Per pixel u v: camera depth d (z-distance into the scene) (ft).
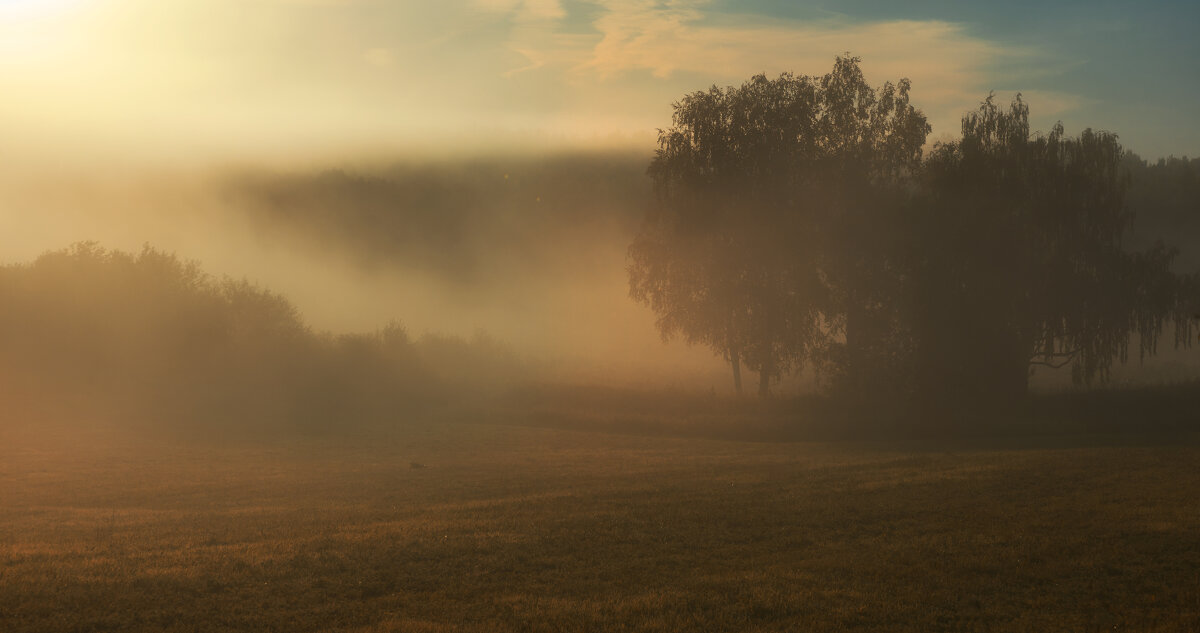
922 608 43.04
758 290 175.32
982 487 75.36
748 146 177.78
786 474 88.94
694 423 151.43
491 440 142.31
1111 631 39.75
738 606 42.73
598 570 49.75
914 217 169.99
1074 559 51.72
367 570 48.16
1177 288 176.45
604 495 76.13
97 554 51.24
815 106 181.27
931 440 133.39
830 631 39.52
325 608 41.88
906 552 53.67
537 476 96.89
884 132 183.01
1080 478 78.74
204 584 44.45
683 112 184.14
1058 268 169.48
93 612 39.42
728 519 63.31
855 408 161.48
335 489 88.89
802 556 53.26
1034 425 137.49
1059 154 180.04
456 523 61.41
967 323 161.79
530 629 39.22
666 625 39.78
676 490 78.48
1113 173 179.63
